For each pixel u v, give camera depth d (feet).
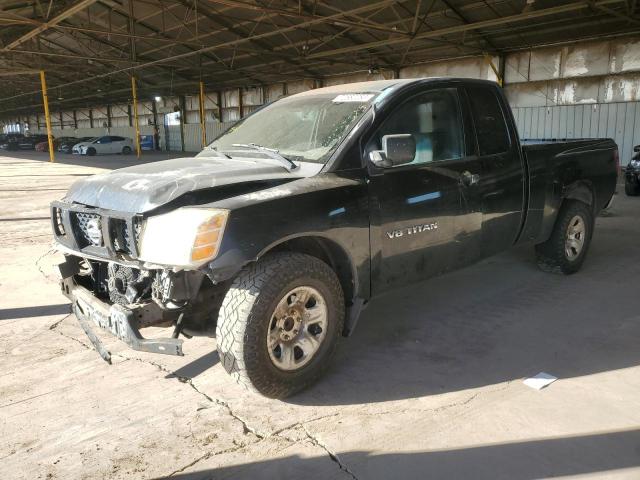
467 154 13.19
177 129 134.31
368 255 11.04
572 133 62.85
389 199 11.27
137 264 9.53
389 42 60.80
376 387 10.77
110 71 106.83
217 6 65.10
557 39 61.36
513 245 15.12
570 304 15.31
